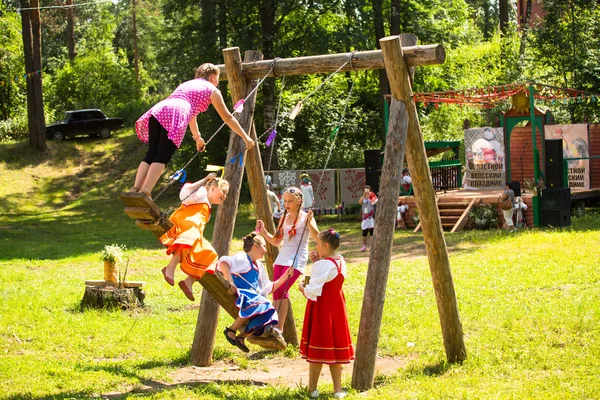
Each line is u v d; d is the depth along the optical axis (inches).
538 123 994.7
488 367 308.8
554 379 281.9
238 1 1136.8
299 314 447.8
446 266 317.1
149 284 572.1
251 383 305.4
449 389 274.5
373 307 290.7
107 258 481.4
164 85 2220.7
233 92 351.9
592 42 1171.9
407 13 1278.3
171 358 346.3
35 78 1465.3
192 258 246.1
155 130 232.1
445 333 322.7
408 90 302.4
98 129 1608.0
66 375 302.8
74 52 2014.0
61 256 757.3
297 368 341.4
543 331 361.7
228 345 379.9
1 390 278.2
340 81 1481.3
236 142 346.6
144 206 229.5
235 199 342.3
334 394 276.1
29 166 1421.0
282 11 1200.2
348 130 1379.2
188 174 1295.5
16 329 395.9
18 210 1235.9
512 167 1061.8
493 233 789.9
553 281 494.0
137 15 2148.1
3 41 1705.2
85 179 1411.2
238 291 275.0
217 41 1177.4
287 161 1342.3
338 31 1165.1
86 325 412.5
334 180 1064.8
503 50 1493.6
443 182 1041.5
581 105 1175.6
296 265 330.3
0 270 647.8
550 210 812.0
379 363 339.0
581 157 940.6
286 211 334.0
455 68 1530.5
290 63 339.9
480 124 1438.2
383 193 296.0
